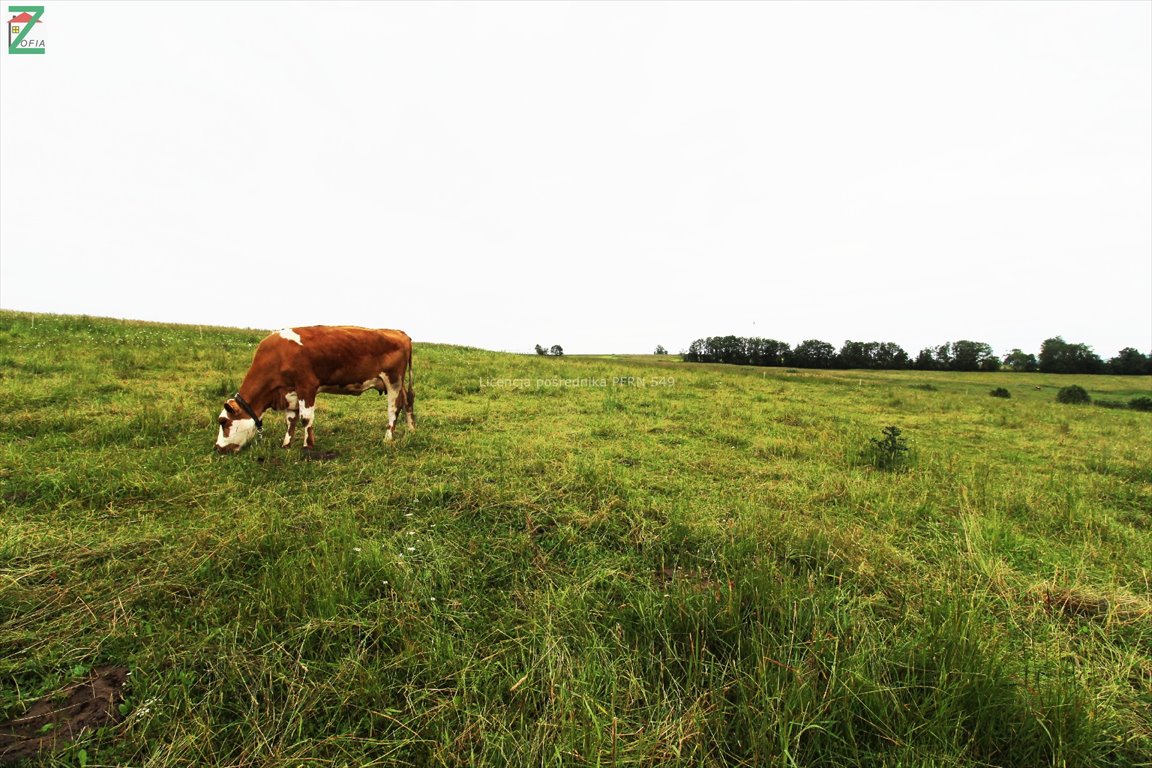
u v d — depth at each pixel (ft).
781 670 6.46
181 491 12.74
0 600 7.95
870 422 30.25
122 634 7.31
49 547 9.61
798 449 20.52
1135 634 8.40
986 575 10.14
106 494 12.18
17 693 6.24
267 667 6.68
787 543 10.94
